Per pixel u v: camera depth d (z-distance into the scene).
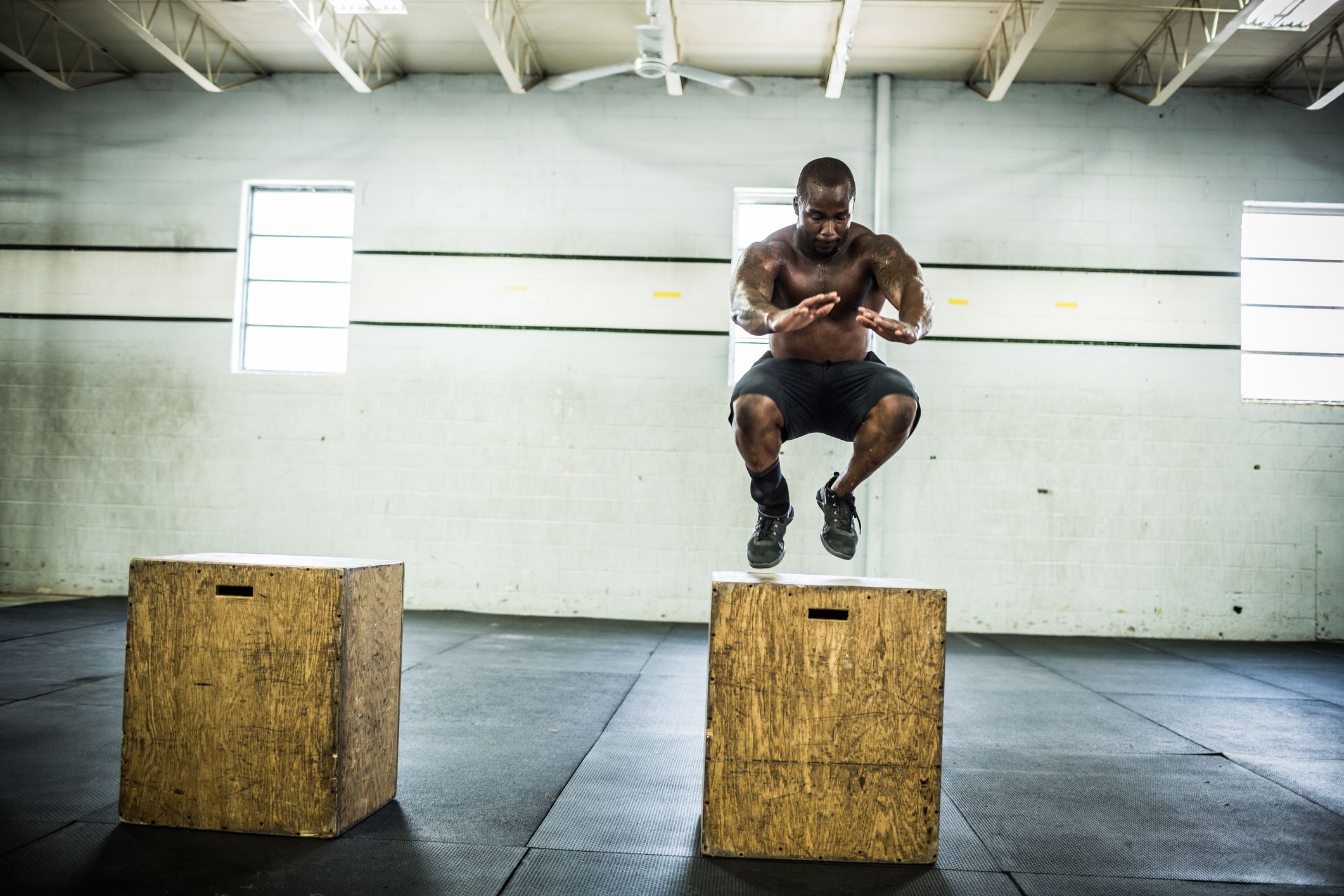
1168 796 3.08
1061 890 2.26
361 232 7.64
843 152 7.55
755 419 2.42
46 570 7.56
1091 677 5.43
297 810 2.46
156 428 7.60
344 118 7.71
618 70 5.99
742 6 6.55
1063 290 7.40
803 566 7.35
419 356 7.57
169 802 2.49
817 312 2.13
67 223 7.73
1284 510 7.28
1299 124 7.44
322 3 6.47
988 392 7.37
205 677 2.48
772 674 2.39
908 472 7.37
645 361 7.48
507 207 7.60
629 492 7.44
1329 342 7.43
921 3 6.43
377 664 2.69
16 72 7.80
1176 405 7.34
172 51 6.79
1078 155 7.47
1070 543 7.30
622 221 7.55
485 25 6.08
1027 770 3.38
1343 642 7.16
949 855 2.49
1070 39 6.86
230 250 7.66
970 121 7.52
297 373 7.63
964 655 6.18
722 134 7.57
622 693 4.52
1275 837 2.68
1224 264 7.39
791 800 2.40
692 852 2.44
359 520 7.52
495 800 2.83
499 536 7.48
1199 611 7.25
